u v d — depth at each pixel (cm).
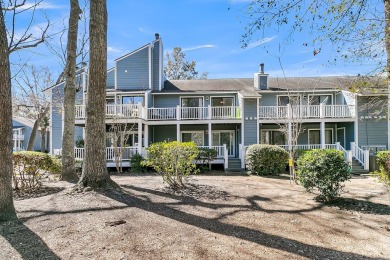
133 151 1719
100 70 766
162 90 2098
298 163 790
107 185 752
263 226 507
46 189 862
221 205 654
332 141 2077
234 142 2084
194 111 1930
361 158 1677
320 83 2127
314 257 378
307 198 746
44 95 2169
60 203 626
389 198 755
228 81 2370
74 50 1107
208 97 2084
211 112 1894
